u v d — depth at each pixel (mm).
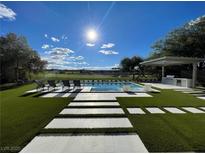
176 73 27062
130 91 12234
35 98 9219
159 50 28984
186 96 9953
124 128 4566
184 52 24344
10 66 20094
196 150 3367
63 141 3795
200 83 18906
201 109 6715
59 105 7426
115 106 7246
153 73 29891
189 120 5270
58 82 16906
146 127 4641
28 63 23234
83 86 16906
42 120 5277
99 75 40281
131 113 6121
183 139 3848
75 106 7246
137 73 30688
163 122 5070
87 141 3795
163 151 3340
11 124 4895
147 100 8594
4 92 11906
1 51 18703
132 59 47688
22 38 21016
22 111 6387
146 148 3453
